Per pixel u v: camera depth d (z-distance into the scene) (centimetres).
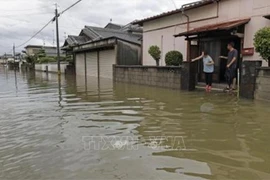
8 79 2020
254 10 852
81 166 297
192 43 1130
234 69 791
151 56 1373
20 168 298
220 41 999
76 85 1346
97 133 425
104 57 1881
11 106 722
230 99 696
